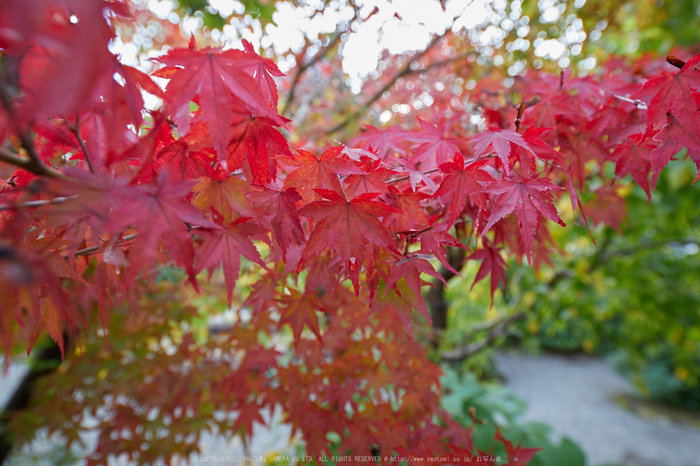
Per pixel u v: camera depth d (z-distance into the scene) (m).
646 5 1.14
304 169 0.32
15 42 0.21
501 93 0.55
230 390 0.52
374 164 0.34
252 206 0.31
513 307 1.14
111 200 0.25
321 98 1.26
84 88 0.20
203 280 0.73
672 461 1.85
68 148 0.31
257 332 0.53
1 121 0.26
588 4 1.01
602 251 1.03
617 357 2.94
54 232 0.31
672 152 0.33
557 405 2.44
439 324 0.84
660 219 1.01
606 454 1.89
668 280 1.16
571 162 0.42
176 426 0.58
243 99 0.28
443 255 0.35
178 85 0.27
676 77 0.31
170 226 0.26
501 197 0.33
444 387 0.89
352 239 0.31
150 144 0.26
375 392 0.47
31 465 0.92
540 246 0.47
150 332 0.65
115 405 0.61
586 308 1.12
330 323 0.52
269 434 1.39
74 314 0.32
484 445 0.72
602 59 1.04
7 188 0.30
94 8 0.20
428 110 1.06
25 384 0.80
